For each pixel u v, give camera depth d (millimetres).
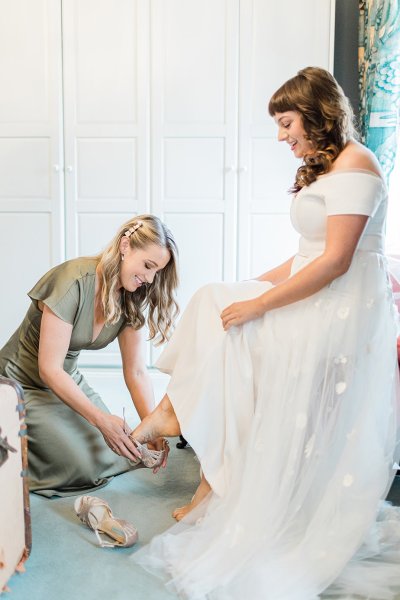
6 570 1478
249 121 3293
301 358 1683
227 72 3270
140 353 2291
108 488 2133
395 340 1763
